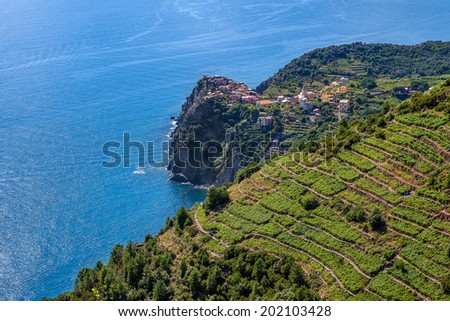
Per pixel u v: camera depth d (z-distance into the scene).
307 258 81.19
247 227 91.38
